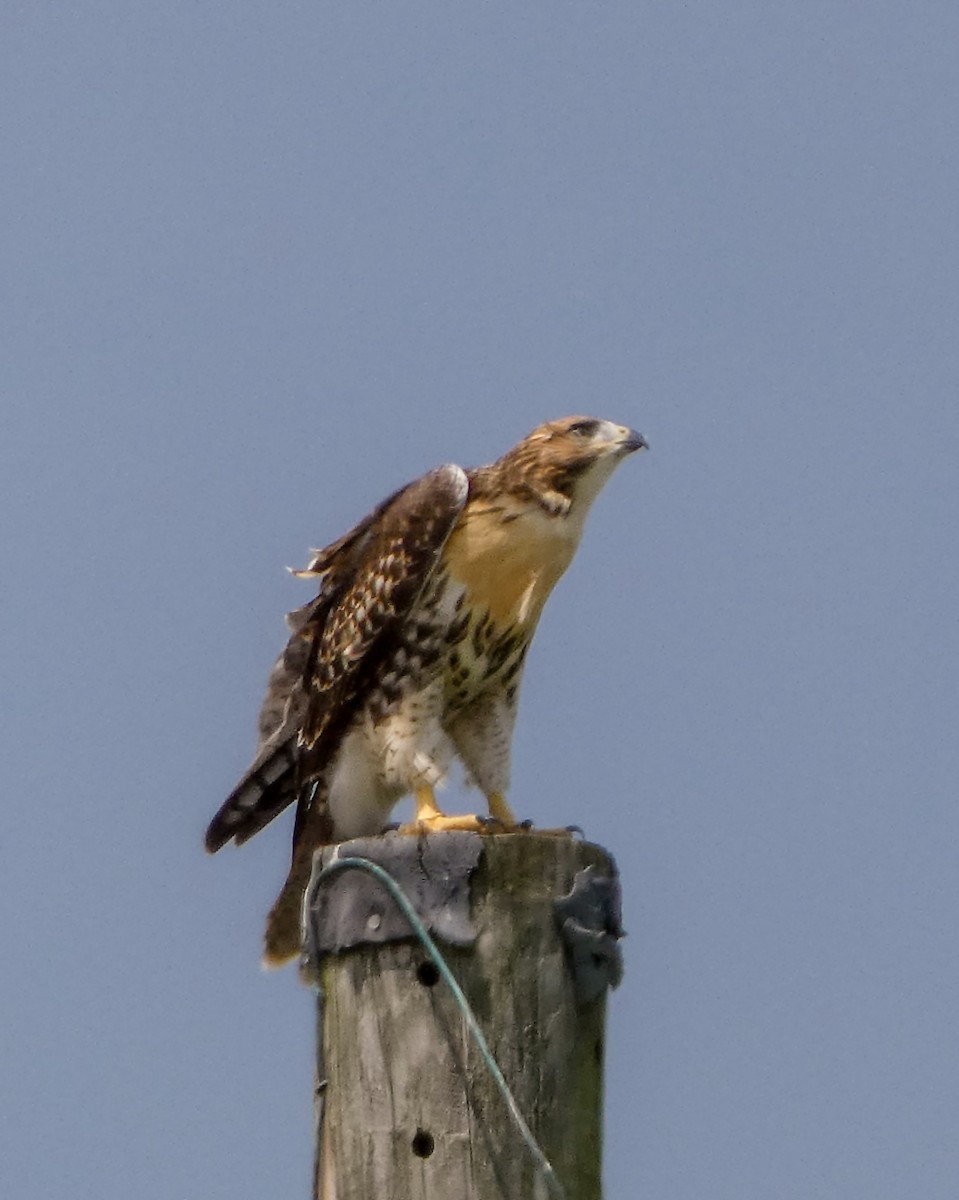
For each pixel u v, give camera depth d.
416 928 10.59
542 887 10.71
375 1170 10.40
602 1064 10.83
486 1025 10.45
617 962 10.93
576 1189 10.41
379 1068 10.52
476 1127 10.32
